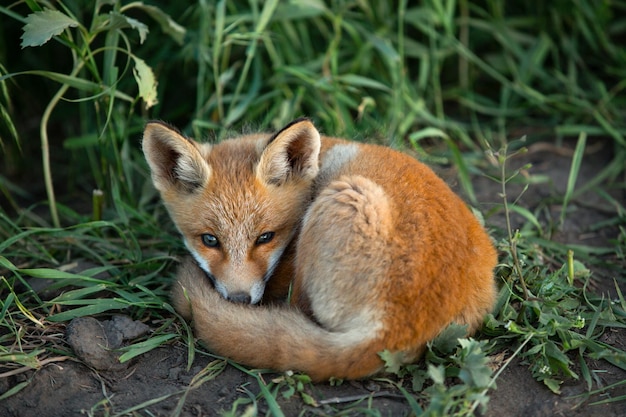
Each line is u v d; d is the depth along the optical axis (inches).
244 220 309.6
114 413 258.1
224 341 276.2
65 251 373.1
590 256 369.1
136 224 397.7
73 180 483.8
